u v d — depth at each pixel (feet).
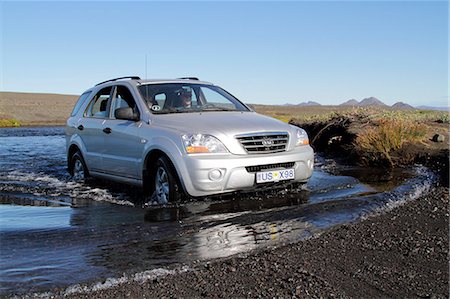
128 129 23.80
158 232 16.94
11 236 16.49
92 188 26.55
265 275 12.37
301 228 17.26
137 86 25.26
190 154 20.04
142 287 11.78
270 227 17.46
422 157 34.19
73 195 24.59
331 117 57.47
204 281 12.07
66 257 14.23
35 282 12.17
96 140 26.86
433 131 44.37
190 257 14.19
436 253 13.87
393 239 15.30
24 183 28.63
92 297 11.18
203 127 20.97
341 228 16.93
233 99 26.99
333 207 20.24
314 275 12.28
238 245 15.37
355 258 13.58
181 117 22.54
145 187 22.86
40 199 23.67
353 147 40.04
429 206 19.86
